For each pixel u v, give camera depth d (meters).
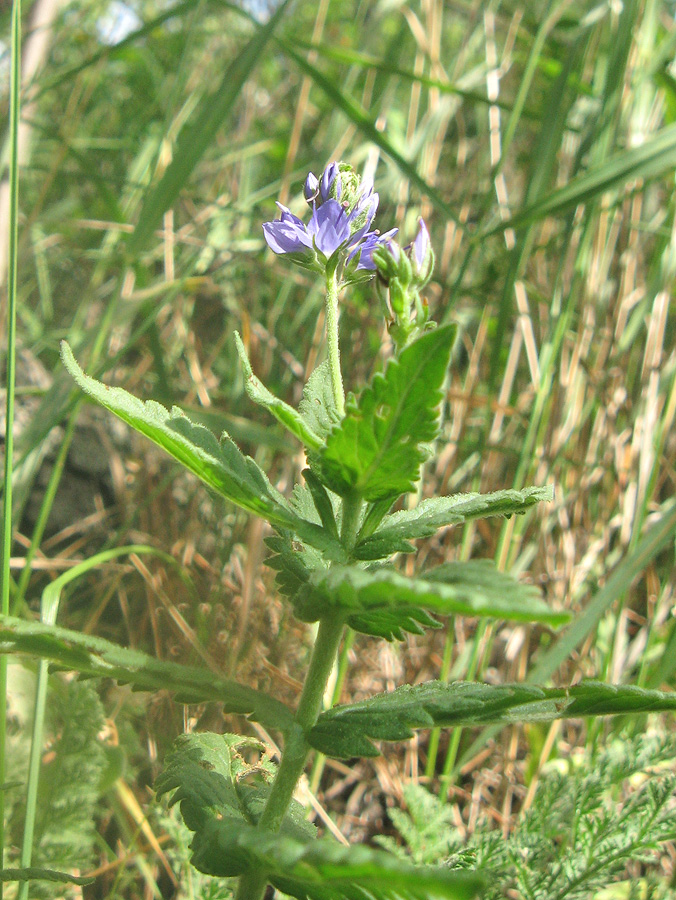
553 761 0.27
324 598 0.13
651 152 0.26
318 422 0.15
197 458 0.13
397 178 0.38
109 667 0.13
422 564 0.32
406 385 0.12
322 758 0.24
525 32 0.42
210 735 0.17
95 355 0.27
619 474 0.31
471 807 0.26
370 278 0.16
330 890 0.13
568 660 0.30
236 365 0.36
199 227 0.41
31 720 0.20
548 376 0.28
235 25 0.50
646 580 0.33
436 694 0.14
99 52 0.33
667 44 0.32
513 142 0.43
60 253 0.42
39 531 0.24
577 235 0.33
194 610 0.28
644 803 0.19
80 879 0.15
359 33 0.46
